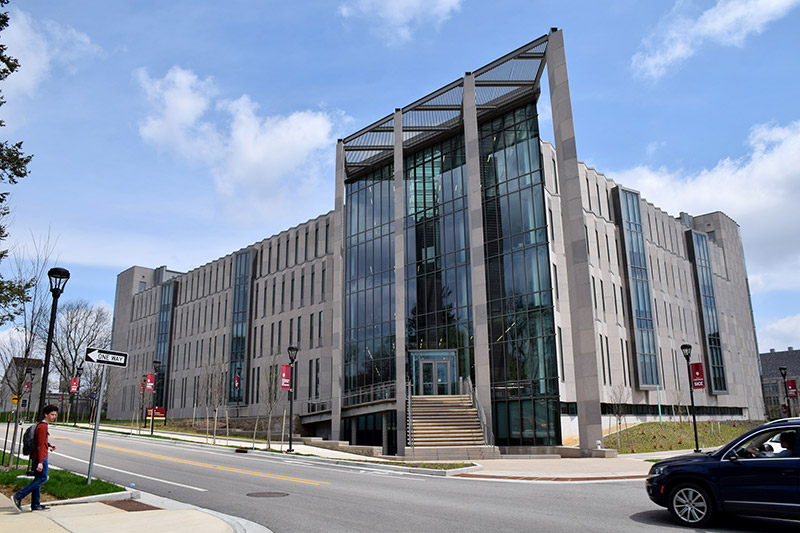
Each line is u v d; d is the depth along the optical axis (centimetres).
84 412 8025
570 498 1210
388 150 4016
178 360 6575
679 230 5634
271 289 5372
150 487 1394
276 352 5084
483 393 2970
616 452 2342
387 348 3706
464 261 3447
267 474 1691
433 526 908
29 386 3522
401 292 3491
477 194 3234
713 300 5694
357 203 4238
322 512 1040
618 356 4034
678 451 2669
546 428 2911
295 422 4231
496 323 3225
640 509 1067
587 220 4134
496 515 1004
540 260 3078
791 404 6206
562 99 2827
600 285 4106
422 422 2792
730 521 945
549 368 2947
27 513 989
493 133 3472
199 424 4809
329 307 4569
